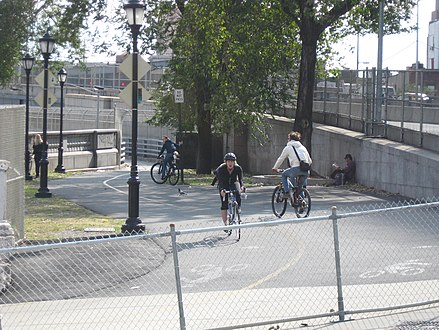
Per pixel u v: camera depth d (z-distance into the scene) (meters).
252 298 13.60
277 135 45.28
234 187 20.58
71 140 50.09
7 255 14.66
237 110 41.34
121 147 56.91
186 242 19.28
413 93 34.00
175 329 11.67
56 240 18.89
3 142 18.09
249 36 39.56
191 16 40.22
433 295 13.80
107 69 95.06
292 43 40.91
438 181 28.75
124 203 29.34
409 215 24.59
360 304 13.12
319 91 43.09
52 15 66.81
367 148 33.97
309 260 17.12
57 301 13.55
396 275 15.61
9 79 71.19
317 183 35.12
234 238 20.03
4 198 15.85
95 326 11.86
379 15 35.75
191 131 49.50
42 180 31.31
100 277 15.55
